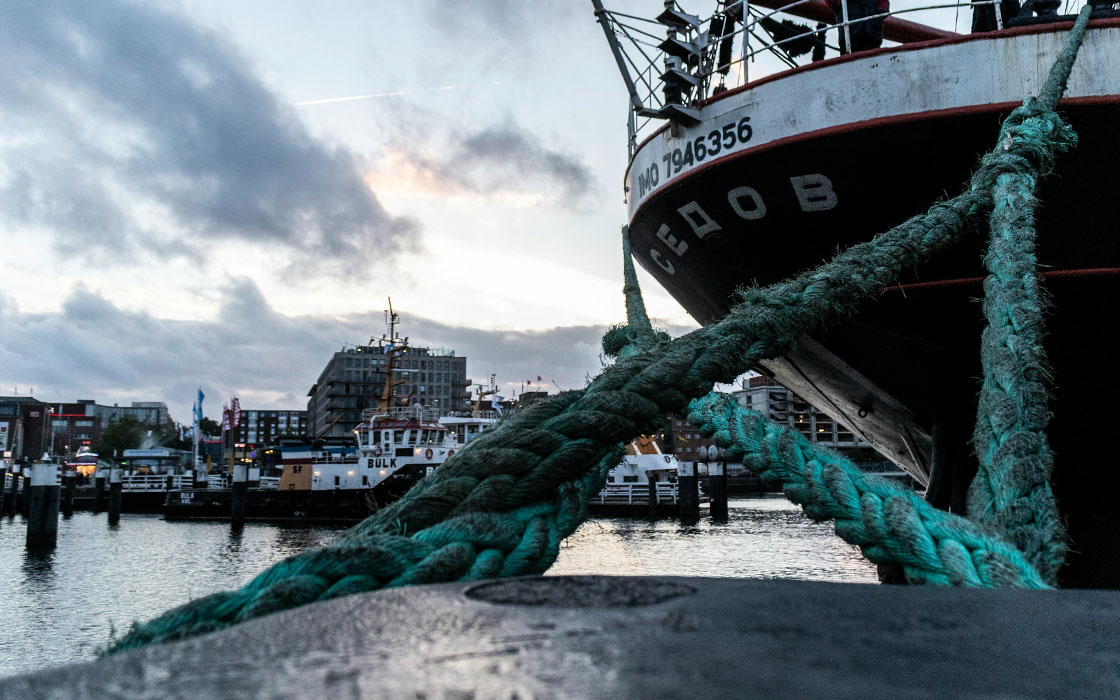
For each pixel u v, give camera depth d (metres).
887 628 0.77
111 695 0.57
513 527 1.62
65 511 44.38
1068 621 0.83
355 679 0.59
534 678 0.59
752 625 0.77
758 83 6.25
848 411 8.34
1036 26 5.47
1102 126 5.33
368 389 122.44
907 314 6.28
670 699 0.54
